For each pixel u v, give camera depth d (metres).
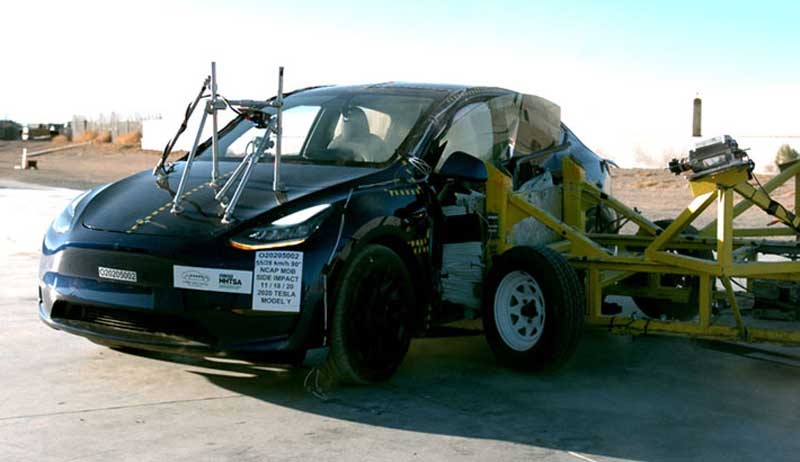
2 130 91.81
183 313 4.04
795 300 5.11
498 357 4.94
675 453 3.59
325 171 4.66
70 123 89.12
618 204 6.48
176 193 4.51
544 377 4.80
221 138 5.55
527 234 5.72
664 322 5.02
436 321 4.88
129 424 3.79
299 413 4.00
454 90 5.65
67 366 4.75
